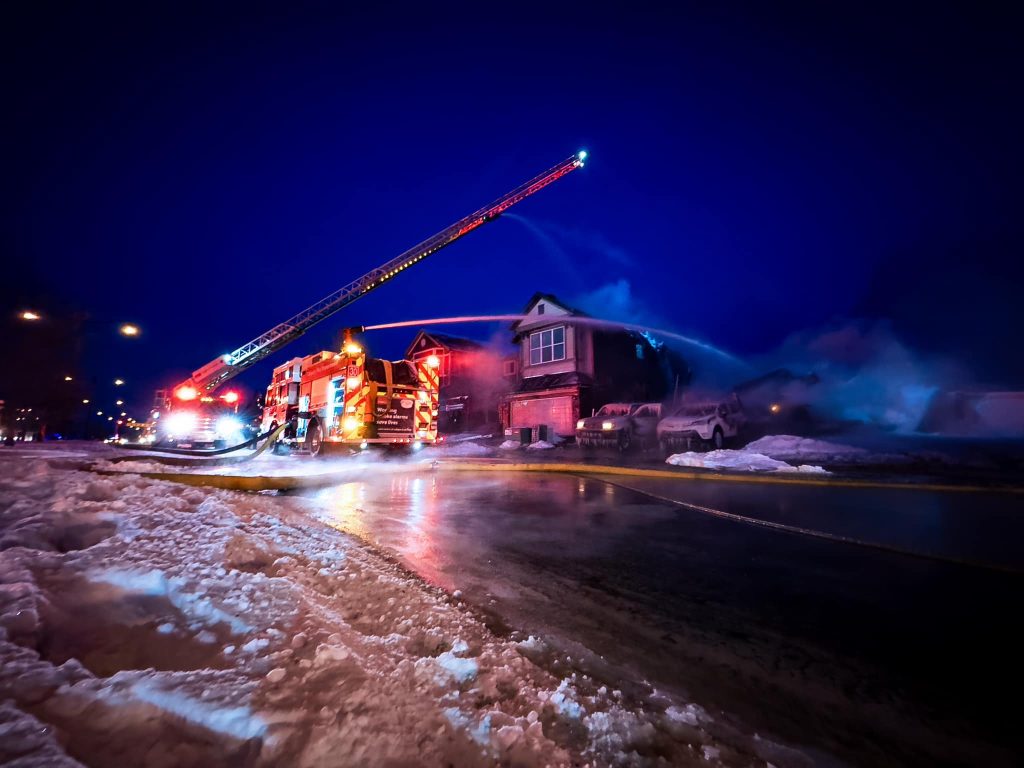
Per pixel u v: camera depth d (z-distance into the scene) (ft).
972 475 32.24
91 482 14.40
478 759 4.97
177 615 7.11
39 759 3.84
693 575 13.09
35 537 9.41
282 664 5.88
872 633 9.66
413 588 10.66
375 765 4.48
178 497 15.33
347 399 40.93
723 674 8.03
